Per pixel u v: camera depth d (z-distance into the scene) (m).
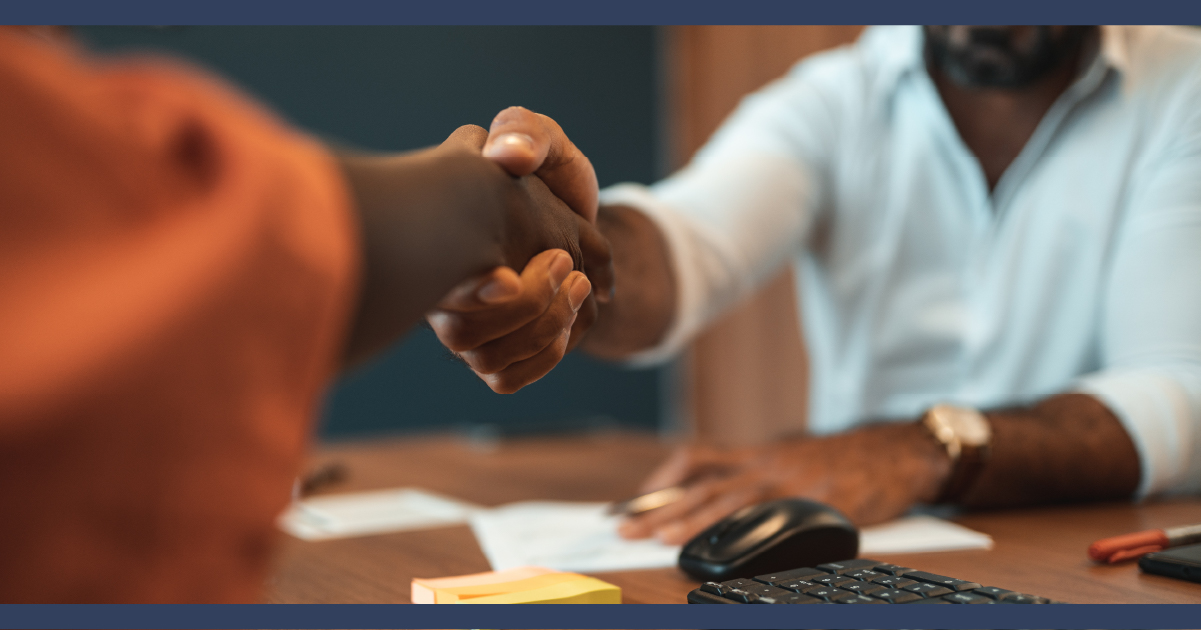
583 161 0.43
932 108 1.19
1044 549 0.58
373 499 0.88
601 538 0.65
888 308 1.25
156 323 0.20
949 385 1.22
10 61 0.20
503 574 0.50
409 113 2.72
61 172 0.20
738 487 0.67
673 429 3.12
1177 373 0.82
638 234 0.92
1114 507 0.73
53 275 0.20
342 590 0.52
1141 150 1.06
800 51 2.49
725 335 2.86
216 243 0.21
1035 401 0.81
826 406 1.35
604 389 3.04
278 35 2.51
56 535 0.19
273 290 0.21
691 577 0.52
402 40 2.70
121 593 0.20
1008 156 1.18
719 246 1.07
